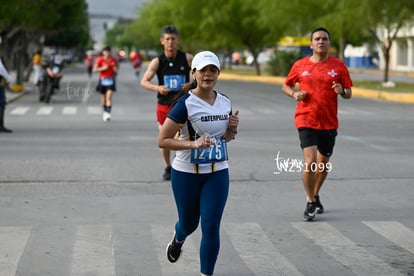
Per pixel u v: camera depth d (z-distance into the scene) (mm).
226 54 186500
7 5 70562
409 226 17844
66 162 27031
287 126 40625
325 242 16266
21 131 37500
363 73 135000
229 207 19875
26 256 14961
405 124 41688
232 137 12930
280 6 89125
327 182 23578
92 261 14617
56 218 18500
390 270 14070
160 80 22016
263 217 18719
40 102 59750
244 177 24234
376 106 56219
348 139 34469
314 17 88000
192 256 15055
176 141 12414
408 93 65000
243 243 16125
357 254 15258
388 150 30734
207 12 120500
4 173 24688
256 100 63625
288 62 112188
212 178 12664
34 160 27469
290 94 18406
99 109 52656
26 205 20000
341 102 60719
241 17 117500
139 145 31969
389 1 73250
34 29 92750
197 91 12656
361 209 19750
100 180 23625
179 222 13258
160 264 14438
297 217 18734
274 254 15250
